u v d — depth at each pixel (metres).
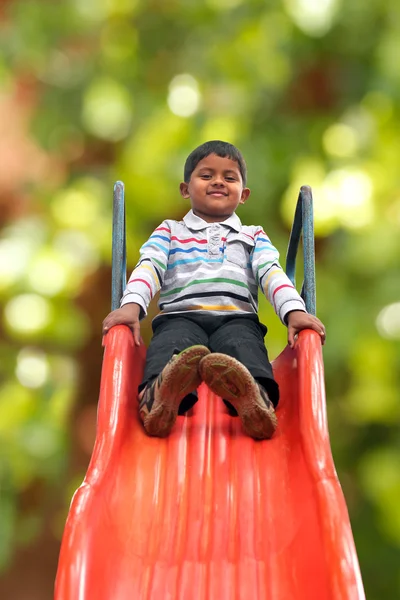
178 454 5.71
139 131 15.59
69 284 15.16
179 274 6.34
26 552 15.95
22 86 16.72
